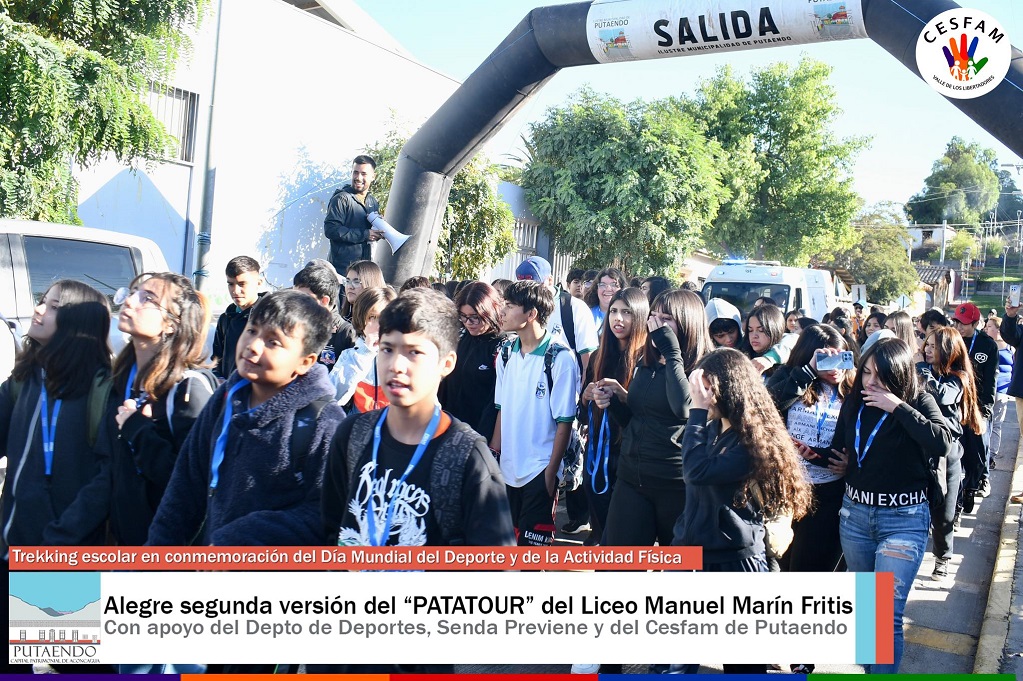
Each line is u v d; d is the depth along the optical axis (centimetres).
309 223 1289
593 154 1838
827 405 432
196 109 1112
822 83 3678
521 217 1897
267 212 1219
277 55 1214
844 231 3753
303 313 274
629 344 506
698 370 350
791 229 3691
